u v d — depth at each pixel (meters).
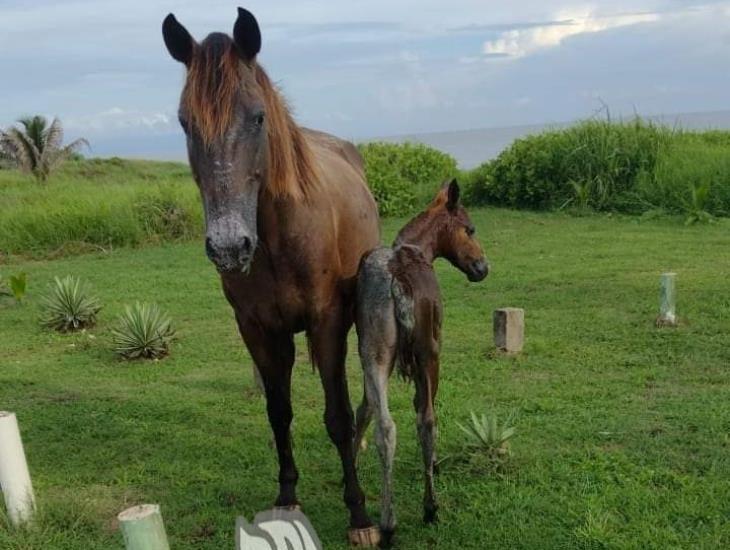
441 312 4.05
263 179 3.73
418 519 4.32
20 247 15.39
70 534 4.33
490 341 7.68
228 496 4.77
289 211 3.91
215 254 3.44
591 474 4.66
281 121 3.84
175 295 10.73
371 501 4.62
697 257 10.92
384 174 17.09
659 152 16.08
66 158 27.89
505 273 10.70
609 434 5.24
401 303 3.77
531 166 16.53
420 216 5.09
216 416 6.19
